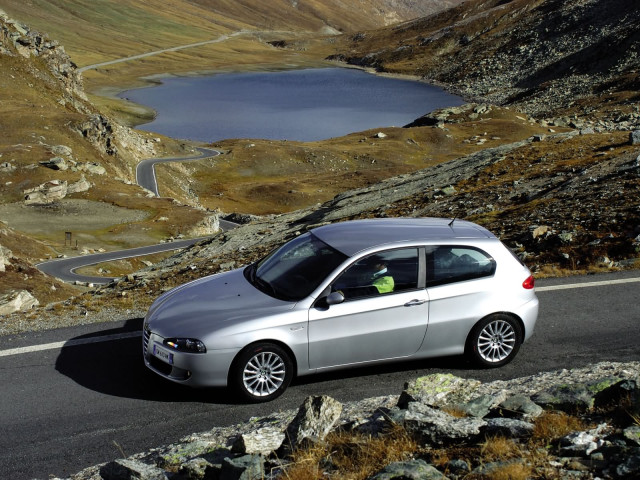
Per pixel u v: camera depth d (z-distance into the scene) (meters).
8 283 38.31
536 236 17.17
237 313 7.78
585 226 16.81
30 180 125.81
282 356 7.73
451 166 47.97
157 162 189.75
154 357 8.02
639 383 5.64
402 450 5.25
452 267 8.34
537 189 27.78
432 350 8.31
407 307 8.05
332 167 196.75
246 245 34.62
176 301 8.38
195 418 7.48
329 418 5.77
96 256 93.62
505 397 6.13
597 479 4.40
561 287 12.26
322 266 8.06
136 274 28.06
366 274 8.01
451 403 6.15
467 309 8.30
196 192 175.38
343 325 7.86
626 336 9.70
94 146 162.62
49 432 7.23
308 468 4.97
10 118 153.50
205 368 7.53
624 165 24.91
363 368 8.74
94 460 6.63
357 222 9.12
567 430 5.23
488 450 4.98
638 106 177.50
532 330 8.76
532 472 4.62
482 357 8.51
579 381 7.28
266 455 5.55
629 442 4.81
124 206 126.00
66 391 8.24
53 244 100.56
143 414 7.61
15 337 10.20
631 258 14.01
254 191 173.75
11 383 8.49
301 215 46.31
